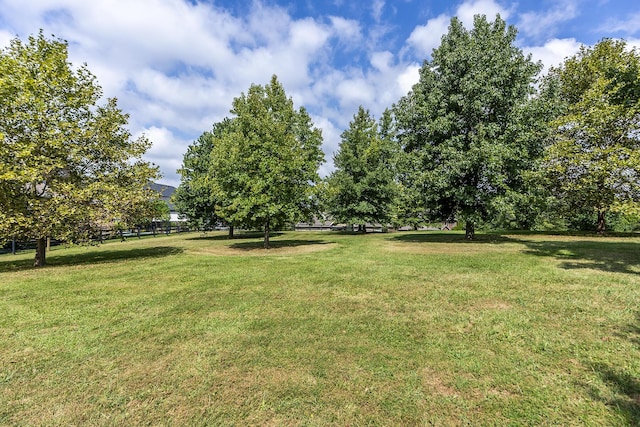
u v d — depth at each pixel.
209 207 25.00
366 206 27.67
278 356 3.54
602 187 9.32
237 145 14.42
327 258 10.68
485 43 15.14
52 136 10.02
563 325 4.20
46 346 3.86
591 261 8.78
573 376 3.02
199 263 10.08
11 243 18.97
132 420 2.54
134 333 4.23
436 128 14.46
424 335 4.02
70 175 10.95
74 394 2.89
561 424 2.40
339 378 3.09
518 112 13.39
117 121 12.09
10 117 9.45
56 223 9.95
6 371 3.29
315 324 4.45
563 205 16.84
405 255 10.92
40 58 10.32
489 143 13.56
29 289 6.77
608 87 9.55
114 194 10.86
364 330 4.22
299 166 14.80
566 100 18.06
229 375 3.17
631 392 2.74
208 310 5.13
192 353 3.64
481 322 4.38
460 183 14.89
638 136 8.84
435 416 2.53
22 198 9.92
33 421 2.54
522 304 5.09
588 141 9.73
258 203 13.69
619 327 4.08
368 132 29.38
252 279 7.38
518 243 14.21
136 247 17.27
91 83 11.52
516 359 3.37
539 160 12.70
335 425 2.46
